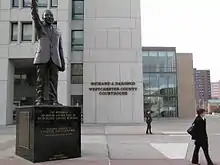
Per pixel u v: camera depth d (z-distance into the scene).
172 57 52.94
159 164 9.07
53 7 31.09
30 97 37.56
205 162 9.49
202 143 9.01
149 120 19.86
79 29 33.84
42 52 10.50
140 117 31.59
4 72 29.55
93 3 33.22
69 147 10.03
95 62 32.31
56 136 9.73
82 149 12.24
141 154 10.99
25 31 30.52
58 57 10.84
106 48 32.53
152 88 52.19
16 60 30.78
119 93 31.88
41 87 10.49
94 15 33.03
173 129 23.56
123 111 31.67
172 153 11.27
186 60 53.59
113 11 33.12
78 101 32.88
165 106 52.12
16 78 37.69
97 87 31.91
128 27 32.91
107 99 31.78
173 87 52.59
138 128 24.59
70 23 32.81
